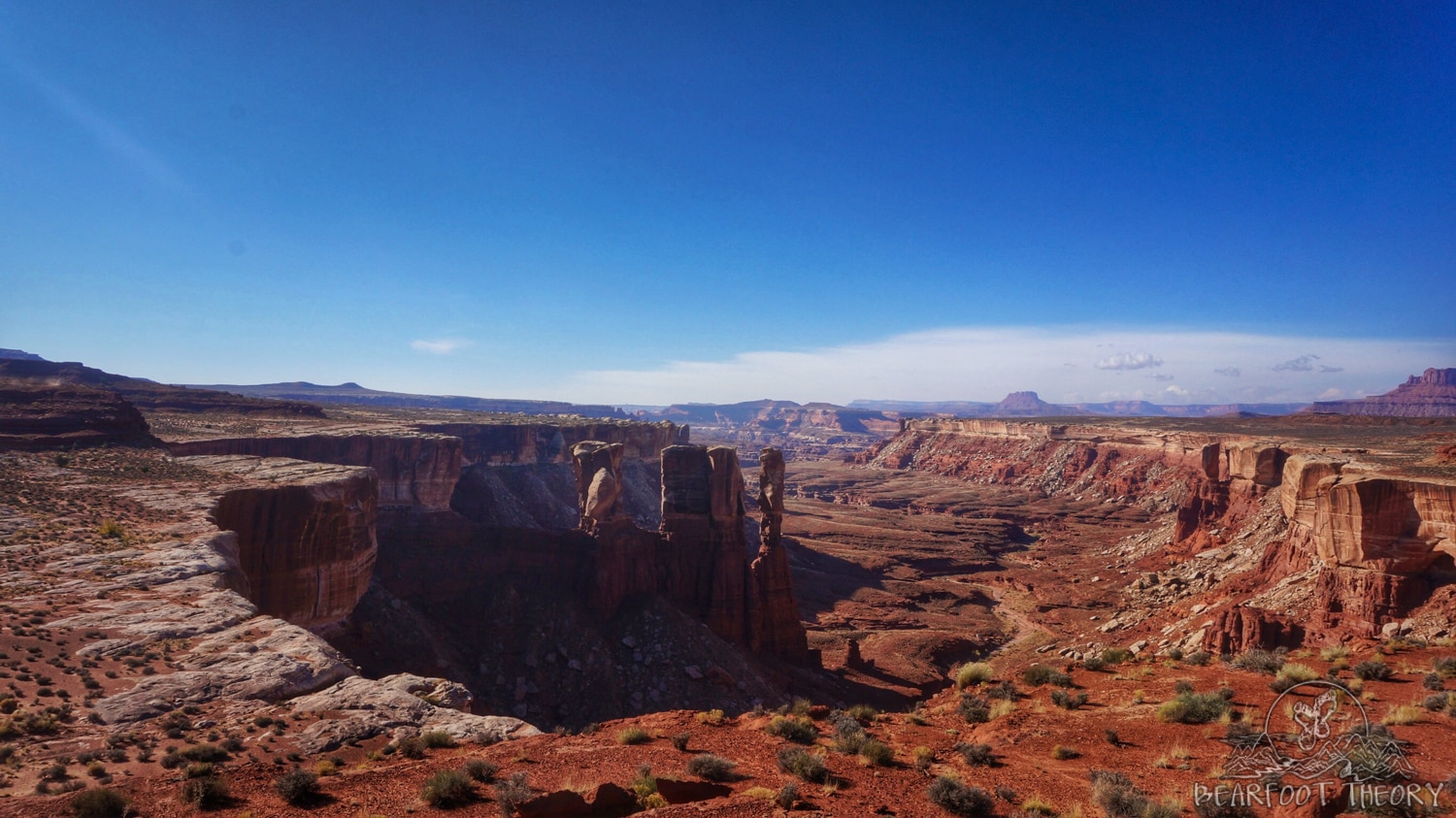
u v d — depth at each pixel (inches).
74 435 2674.7
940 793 690.8
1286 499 2719.0
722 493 2842.0
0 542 1588.3
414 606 2507.4
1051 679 1133.7
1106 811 649.0
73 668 1034.1
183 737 868.0
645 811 663.8
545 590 2615.7
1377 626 1892.2
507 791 686.5
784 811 669.9
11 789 714.8
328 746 869.8
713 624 2753.4
